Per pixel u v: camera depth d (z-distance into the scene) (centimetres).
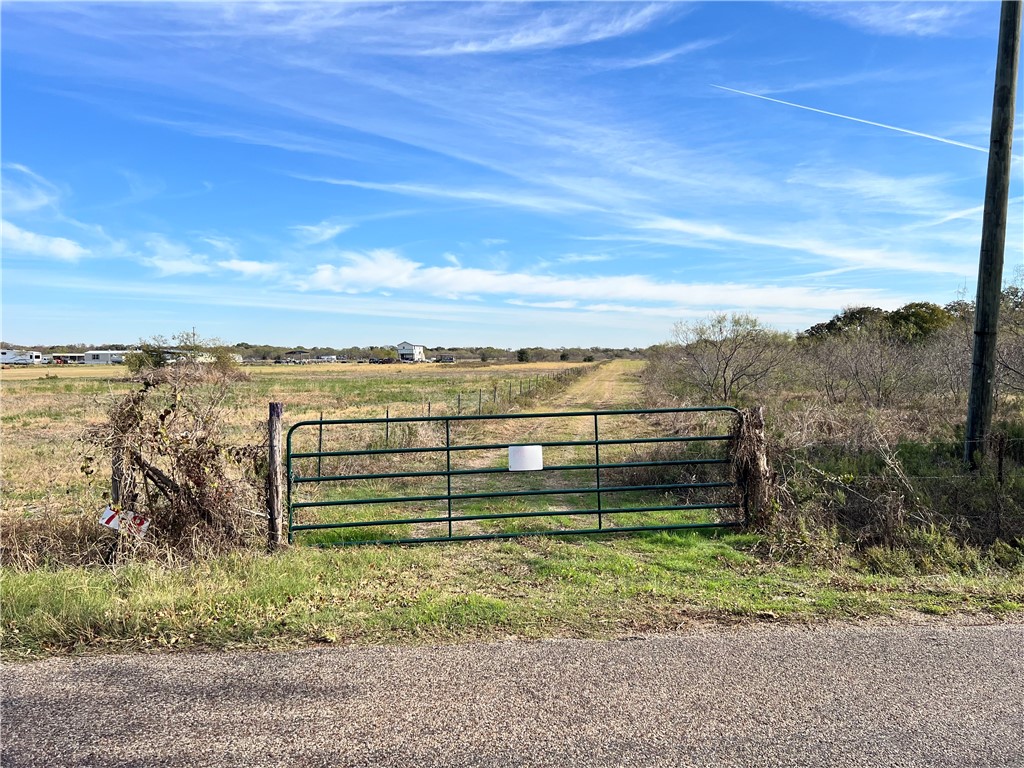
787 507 757
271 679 380
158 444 681
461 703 351
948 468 877
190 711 345
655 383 3188
